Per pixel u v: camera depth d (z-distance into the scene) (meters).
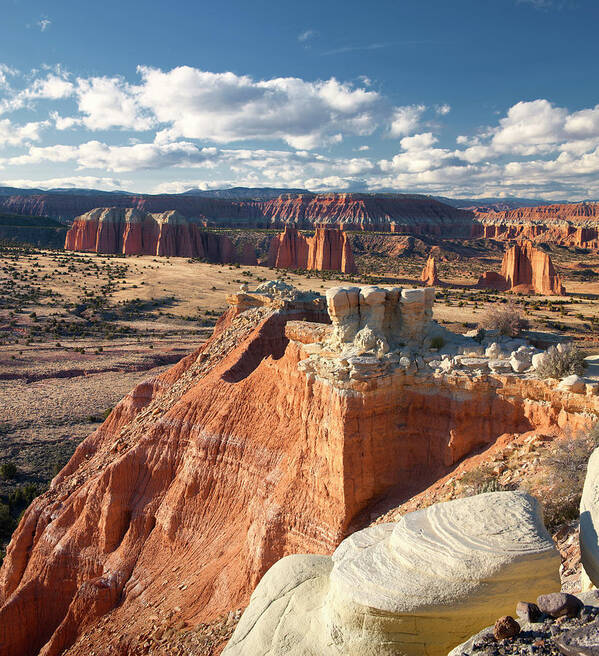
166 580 25.95
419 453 20.03
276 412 26.78
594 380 17.59
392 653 8.02
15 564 33.75
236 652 10.55
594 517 8.23
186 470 28.53
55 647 26.64
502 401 18.73
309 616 10.04
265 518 21.45
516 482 16.33
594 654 6.00
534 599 7.75
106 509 29.98
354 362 19.66
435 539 8.32
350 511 19.42
